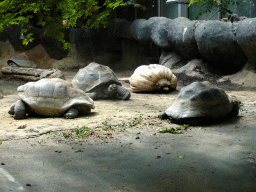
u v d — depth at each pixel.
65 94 6.59
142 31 16.75
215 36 12.47
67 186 3.07
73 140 4.81
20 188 2.99
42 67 20.28
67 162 3.79
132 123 5.93
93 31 20.55
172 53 15.41
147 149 4.31
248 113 6.61
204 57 13.66
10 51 20.08
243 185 3.08
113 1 15.55
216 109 5.74
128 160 3.87
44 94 6.46
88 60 21.11
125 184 3.14
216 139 4.76
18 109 6.36
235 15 12.90
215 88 5.95
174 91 10.91
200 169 3.53
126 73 17.39
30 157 3.96
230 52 12.48
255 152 4.09
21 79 15.36
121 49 20.30
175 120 6.07
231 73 13.38
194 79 13.03
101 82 8.79
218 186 3.08
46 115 6.64
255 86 11.45
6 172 3.39
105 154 4.11
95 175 3.37
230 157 3.92
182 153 4.11
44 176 3.33
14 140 4.72
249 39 11.27
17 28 19.38
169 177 3.31
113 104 8.31
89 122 6.07
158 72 10.27
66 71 19.19
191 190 3.00
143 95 10.10
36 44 20.30
